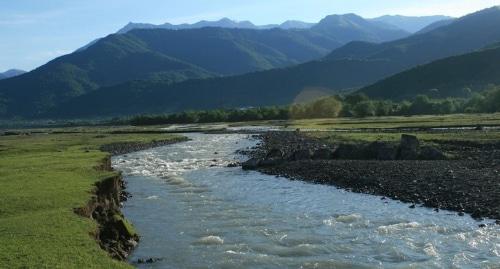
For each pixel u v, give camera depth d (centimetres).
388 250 2417
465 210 3139
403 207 3356
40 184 3388
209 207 3575
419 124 11488
